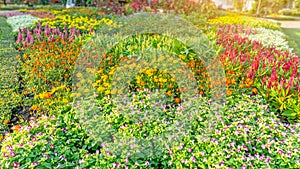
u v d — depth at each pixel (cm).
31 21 855
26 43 560
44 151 232
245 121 281
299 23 1394
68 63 408
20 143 234
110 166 220
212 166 224
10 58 517
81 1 1245
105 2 880
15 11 1191
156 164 232
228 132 260
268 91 332
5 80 413
